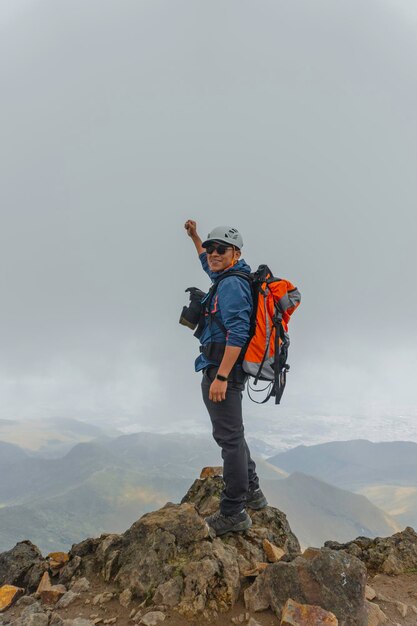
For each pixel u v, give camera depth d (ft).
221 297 15.89
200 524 16.10
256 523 19.02
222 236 16.72
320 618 11.65
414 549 17.90
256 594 13.11
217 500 21.07
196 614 12.57
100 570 15.74
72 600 13.93
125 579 14.51
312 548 14.85
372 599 13.92
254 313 15.79
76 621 12.41
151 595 13.52
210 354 16.26
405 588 15.37
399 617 13.05
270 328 15.88
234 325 15.16
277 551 16.22
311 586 12.64
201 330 17.25
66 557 17.29
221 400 15.55
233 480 16.67
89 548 17.38
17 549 17.90
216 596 13.15
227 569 13.96
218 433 16.72
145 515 17.15
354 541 19.35
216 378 15.24
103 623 12.54
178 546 15.26
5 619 13.56
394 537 18.93
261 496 20.07
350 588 12.49
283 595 12.69
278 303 16.28
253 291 16.08
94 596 14.12
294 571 13.05
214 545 15.31
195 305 17.24
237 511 17.04
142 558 14.92
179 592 13.24
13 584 16.14
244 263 16.93
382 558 17.49
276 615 12.42
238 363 15.94
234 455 16.52
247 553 16.02
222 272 16.87
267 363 15.85
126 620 12.67
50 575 16.33
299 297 17.15
